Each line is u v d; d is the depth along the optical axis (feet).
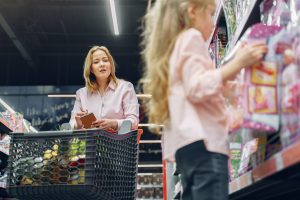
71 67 40.01
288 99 3.63
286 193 5.80
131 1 31.17
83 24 35.27
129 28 35.65
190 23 4.73
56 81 39.81
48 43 37.81
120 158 7.02
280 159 3.70
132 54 38.37
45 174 6.59
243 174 5.02
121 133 7.20
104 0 31.19
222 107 4.39
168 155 4.53
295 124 3.53
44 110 38.24
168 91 4.51
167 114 4.62
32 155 6.75
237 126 4.16
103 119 7.50
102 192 6.51
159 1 5.04
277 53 3.93
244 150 5.38
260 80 3.93
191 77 4.16
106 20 34.53
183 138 4.12
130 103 8.29
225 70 4.01
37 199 6.92
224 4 7.48
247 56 3.92
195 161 4.13
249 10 5.88
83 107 8.35
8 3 30.68
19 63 39.58
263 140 4.54
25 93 38.65
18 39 33.14
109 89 8.44
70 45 37.68
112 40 37.35
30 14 31.68
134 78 39.68
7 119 12.70
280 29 4.39
